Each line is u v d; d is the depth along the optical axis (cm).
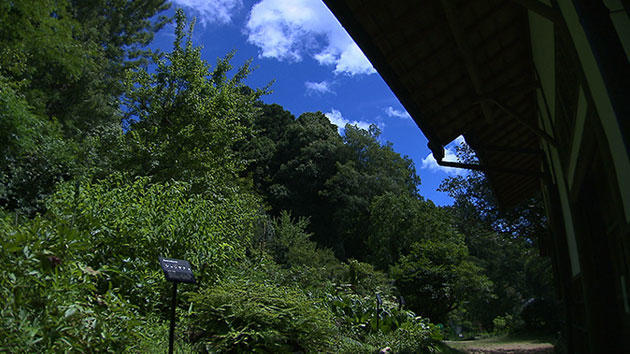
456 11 329
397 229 3700
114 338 329
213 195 1112
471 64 400
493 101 477
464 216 1909
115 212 536
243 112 1525
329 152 5366
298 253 2022
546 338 1747
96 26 2144
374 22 362
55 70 1531
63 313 307
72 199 507
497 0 395
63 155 1034
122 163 1184
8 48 952
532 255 2156
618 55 200
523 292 3553
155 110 1359
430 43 397
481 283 1912
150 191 620
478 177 1806
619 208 243
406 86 452
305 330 502
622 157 219
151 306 498
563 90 373
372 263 3697
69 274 353
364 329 874
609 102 216
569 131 378
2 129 845
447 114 522
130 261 480
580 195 395
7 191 923
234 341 450
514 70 506
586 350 480
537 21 402
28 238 338
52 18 962
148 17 2642
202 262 564
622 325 362
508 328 2605
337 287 1142
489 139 636
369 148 5641
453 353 1091
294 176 5100
